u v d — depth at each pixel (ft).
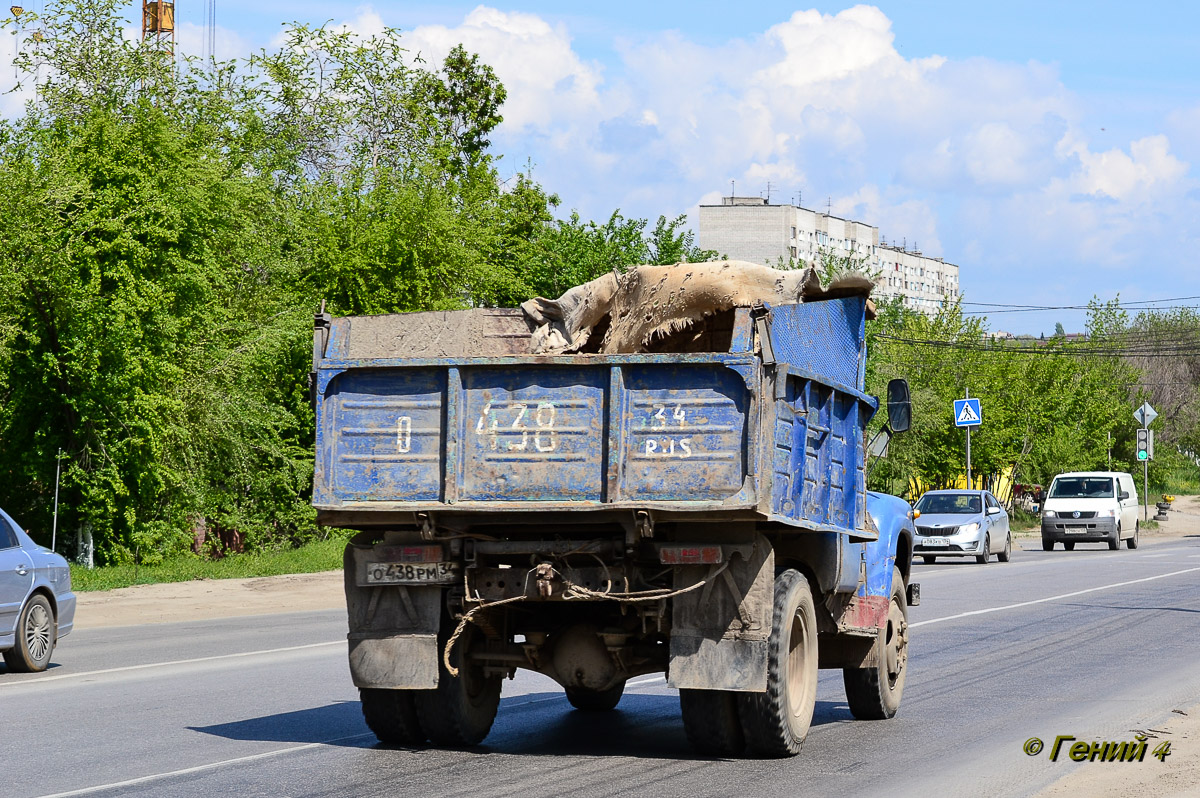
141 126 99.76
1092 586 94.99
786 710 31.07
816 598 35.04
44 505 102.99
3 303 93.50
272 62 151.12
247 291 119.65
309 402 129.59
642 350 35.60
